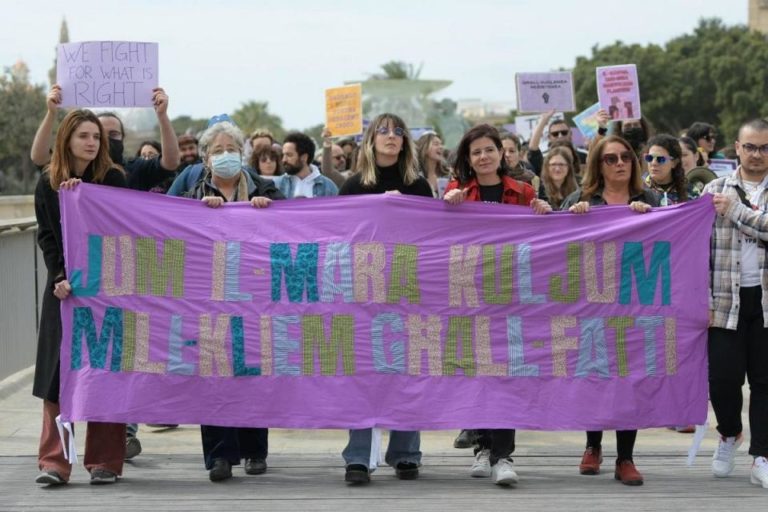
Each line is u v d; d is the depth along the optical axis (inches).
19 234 618.5
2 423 513.7
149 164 449.4
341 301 393.1
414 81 2193.7
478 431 412.8
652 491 379.2
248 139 710.5
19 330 619.2
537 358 393.1
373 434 385.4
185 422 387.2
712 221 392.2
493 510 351.6
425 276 394.0
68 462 387.9
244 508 354.6
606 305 394.9
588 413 391.2
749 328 389.7
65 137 387.9
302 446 471.8
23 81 2209.6
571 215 396.8
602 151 404.2
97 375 385.4
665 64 4005.9
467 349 393.1
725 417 398.0
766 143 383.2
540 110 737.6
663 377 394.3
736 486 387.2
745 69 3799.2
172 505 358.3
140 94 415.2
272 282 393.1
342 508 354.3
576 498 367.9
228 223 395.9
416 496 370.3
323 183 565.6
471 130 398.6
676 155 449.7
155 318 389.7
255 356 390.3
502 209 396.8
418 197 394.9
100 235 388.5
